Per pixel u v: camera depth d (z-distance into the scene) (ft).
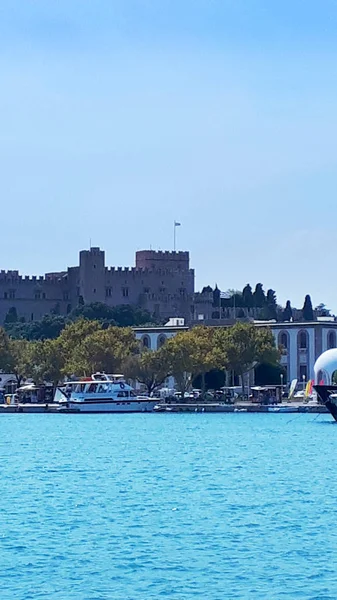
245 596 463.42
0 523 618.85
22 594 467.11
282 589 473.26
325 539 570.46
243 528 602.44
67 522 622.13
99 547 552.82
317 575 495.82
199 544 559.79
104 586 479.00
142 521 625.00
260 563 517.96
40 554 536.42
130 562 520.83
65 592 469.98
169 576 495.00
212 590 472.85
